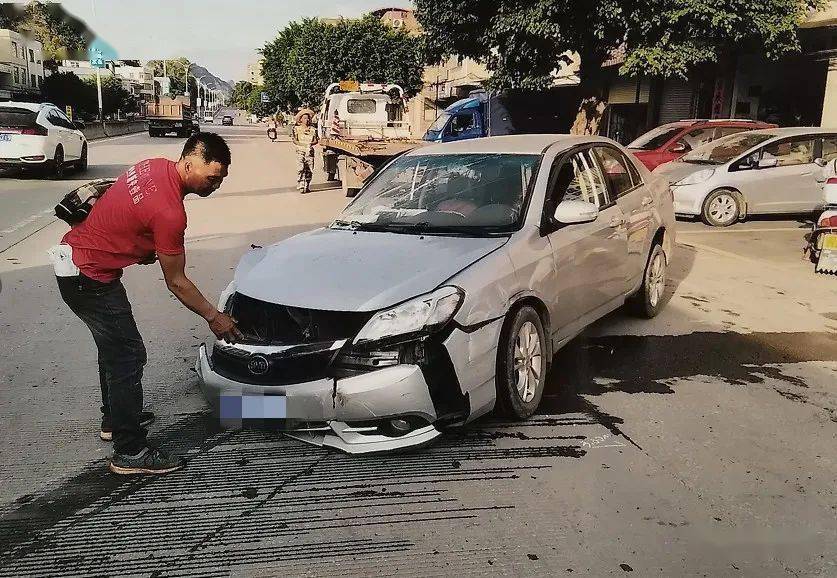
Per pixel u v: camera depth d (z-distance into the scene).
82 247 3.43
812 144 12.58
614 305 5.61
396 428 3.66
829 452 3.88
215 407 3.79
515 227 4.45
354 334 3.61
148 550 2.99
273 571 2.85
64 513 3.28
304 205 14.32
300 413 3.61
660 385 4.86
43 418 4.33
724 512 3.28
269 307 3.81
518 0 16.16
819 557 2.96
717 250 9.92
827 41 16.92
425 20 18.20
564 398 4.62
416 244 4.29
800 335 6.02
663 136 15.75
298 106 47.75
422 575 2.82
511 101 24.61
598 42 16.80
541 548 3.00
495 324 3.88
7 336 5.88
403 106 20.16
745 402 4.57
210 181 3.44
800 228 11.97
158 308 6.72
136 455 3.62
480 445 3.95
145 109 48.53
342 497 3.41
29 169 16.77
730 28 14.73
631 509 3.30
